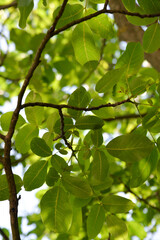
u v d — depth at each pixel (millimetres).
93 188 833
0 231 971
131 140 766
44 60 1462
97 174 805
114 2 1221
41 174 817
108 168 805
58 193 807
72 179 779
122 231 831
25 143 882
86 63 901
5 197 810
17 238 760
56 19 825
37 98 874
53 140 841
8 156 803
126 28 1236
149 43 864
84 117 811
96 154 808
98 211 836
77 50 892
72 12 867
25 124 882
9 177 794
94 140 814
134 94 838
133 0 836
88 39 885
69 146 834
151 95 1152
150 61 1202
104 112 865
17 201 787
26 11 810
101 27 881
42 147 810
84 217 1259
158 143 833
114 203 834
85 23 877
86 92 831
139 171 849
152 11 837
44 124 1285
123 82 861
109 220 836
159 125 834
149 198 1495
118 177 1381
